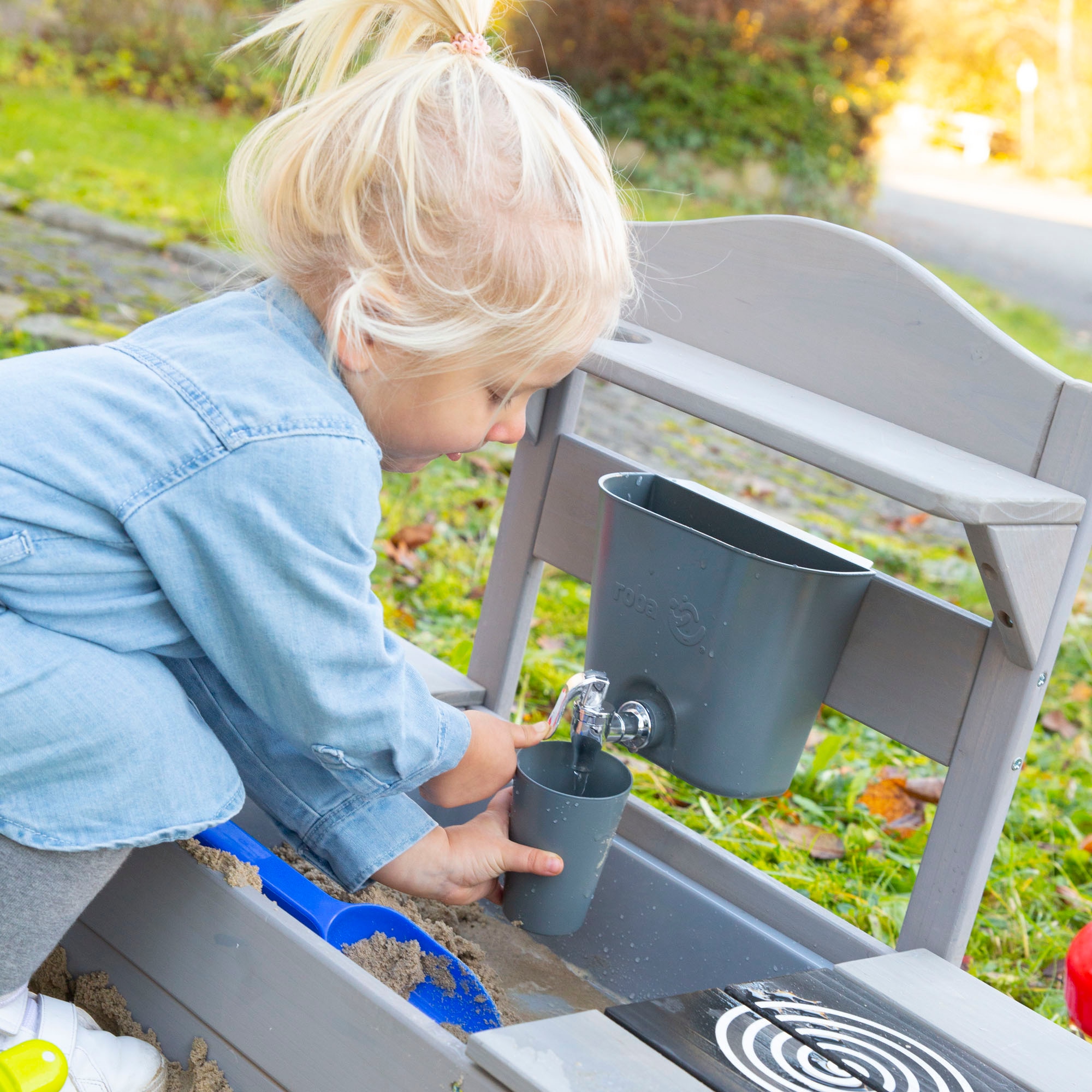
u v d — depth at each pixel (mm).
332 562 1002
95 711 986
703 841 1375
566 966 1405
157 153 6410
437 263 1005
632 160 7395
